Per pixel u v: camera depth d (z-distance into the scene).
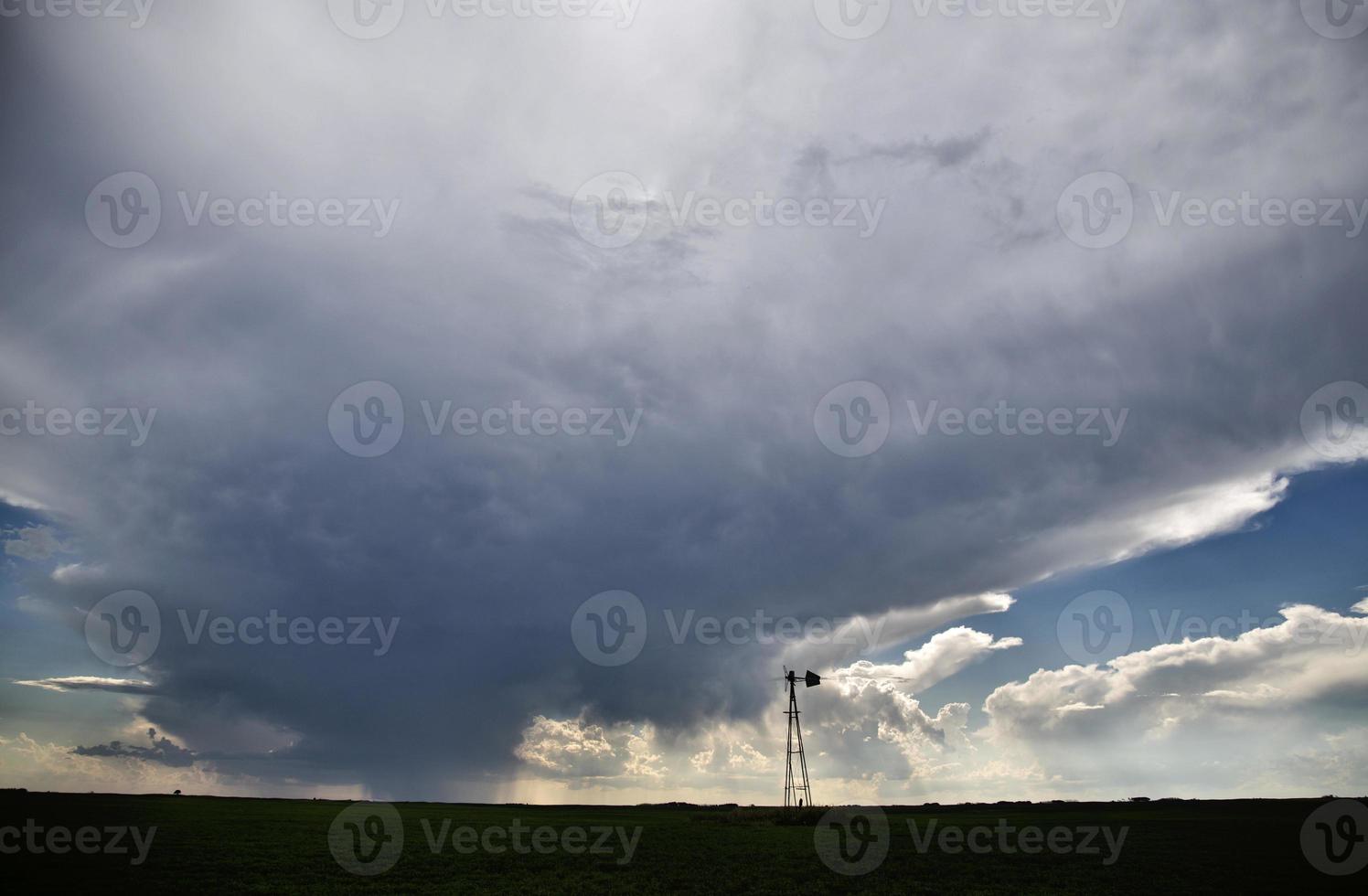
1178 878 44.09
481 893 38.22
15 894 35.28
